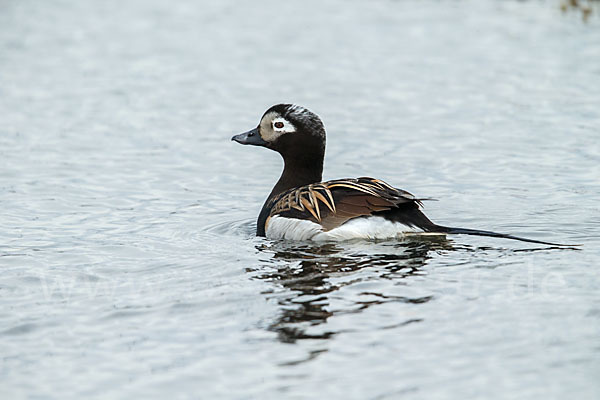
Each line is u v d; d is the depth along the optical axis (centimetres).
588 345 876
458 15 3064
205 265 1163
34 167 1719
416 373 834
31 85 2320
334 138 1895
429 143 1848
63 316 992
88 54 2634
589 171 1638
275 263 1157
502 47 2633
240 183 1653
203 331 940
